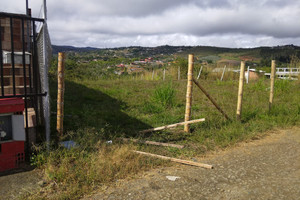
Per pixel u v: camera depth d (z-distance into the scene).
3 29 4.68
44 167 3.78
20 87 4.79
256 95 10.40
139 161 3.97
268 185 3.25
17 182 3.37
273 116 6.65
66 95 9.99
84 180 3.36
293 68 14.95
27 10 5.14
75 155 4.03
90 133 4.95
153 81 16.67
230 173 3.63
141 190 3.14
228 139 4.96
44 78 4.07
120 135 5.42
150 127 6.09
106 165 3.72
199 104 8.78
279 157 4.23
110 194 3.06
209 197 2.98
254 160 4.12
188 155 4.36
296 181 3.35
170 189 3.17
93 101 9.09
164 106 8.10
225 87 13.51
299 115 6.71
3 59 3.96
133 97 10.01
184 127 5.63
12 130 3.75
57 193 3.09
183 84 14.41
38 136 4.68
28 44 5.00
